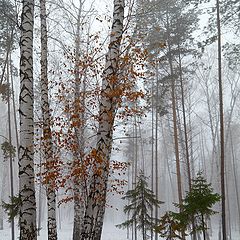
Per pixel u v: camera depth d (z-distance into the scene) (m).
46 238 25.22
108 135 6.21
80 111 8.58
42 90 9.80
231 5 15.83
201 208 8.77
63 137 8.81
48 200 9.69
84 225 5.83
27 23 7.14
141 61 7.57
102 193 6.11
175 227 8.90
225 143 33.66
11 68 18.45
